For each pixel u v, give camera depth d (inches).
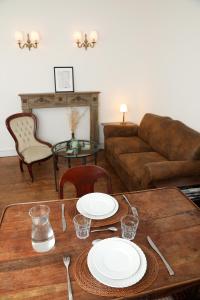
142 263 39.2
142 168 110.5
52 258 41.3
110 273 37.4
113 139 154.3
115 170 144.9
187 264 40.1
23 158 134.1
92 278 37.2
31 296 34.5
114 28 163.2
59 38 156.9
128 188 121.4
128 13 162.1
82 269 38.8
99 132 184.5
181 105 192.1
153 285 36.2
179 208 55.9
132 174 111.1
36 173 146.1
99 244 42.7
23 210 54.9
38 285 36.2
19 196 120.1
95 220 50.6
